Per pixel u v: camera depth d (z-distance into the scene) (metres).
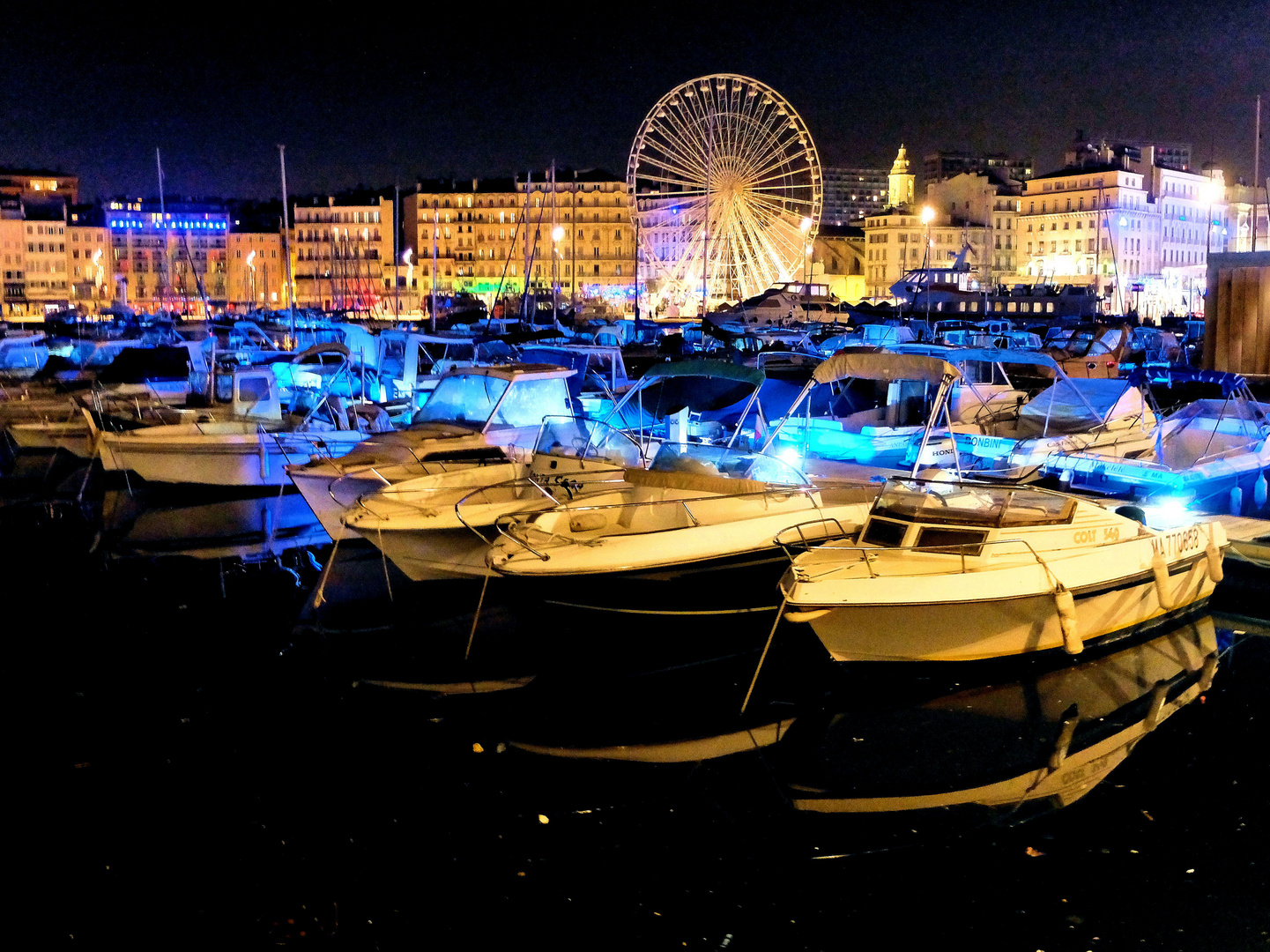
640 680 12.24
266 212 160.12
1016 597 11.19
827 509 13.57
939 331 49.66
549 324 59.94
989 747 10.42
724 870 8.52
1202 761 10.09
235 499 20.84
